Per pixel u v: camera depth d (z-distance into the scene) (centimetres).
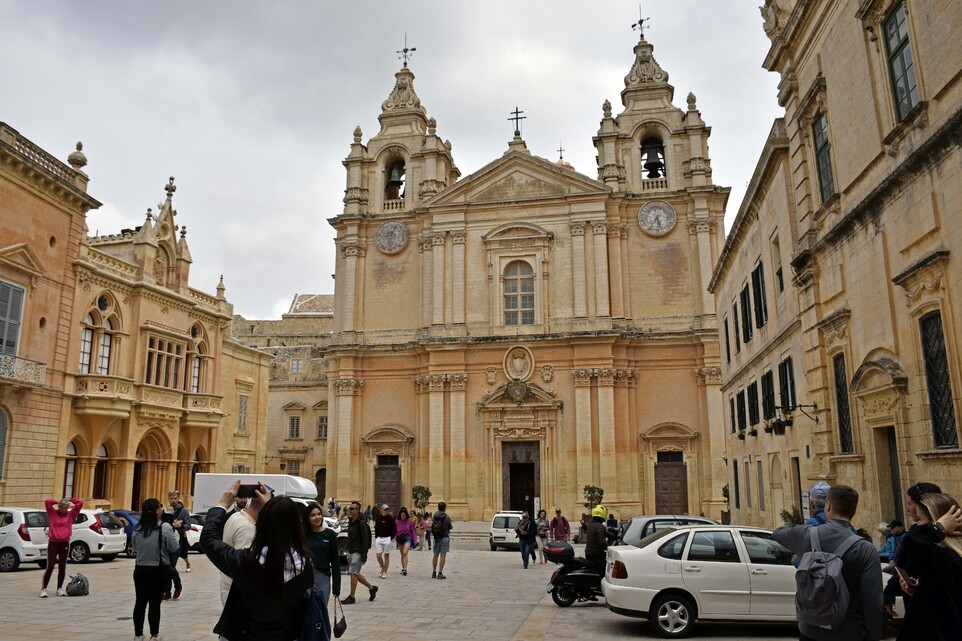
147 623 1346
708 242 4419
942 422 1264
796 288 1978
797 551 683
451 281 4616
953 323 1213
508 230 4594
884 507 1504
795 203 1994
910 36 1323
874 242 1498
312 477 6159
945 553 595
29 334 2953
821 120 1812
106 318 3450
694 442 4250
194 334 4131
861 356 1585
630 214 4591
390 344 4644
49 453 3055
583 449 4241
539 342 4400
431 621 1430
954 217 1198
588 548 1681
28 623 1327
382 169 5003
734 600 1286
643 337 4375
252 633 588
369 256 4866
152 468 3741
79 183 3281
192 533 2814
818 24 1761
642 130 4738
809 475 1914
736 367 3153
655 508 4241
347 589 1897
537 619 1466
